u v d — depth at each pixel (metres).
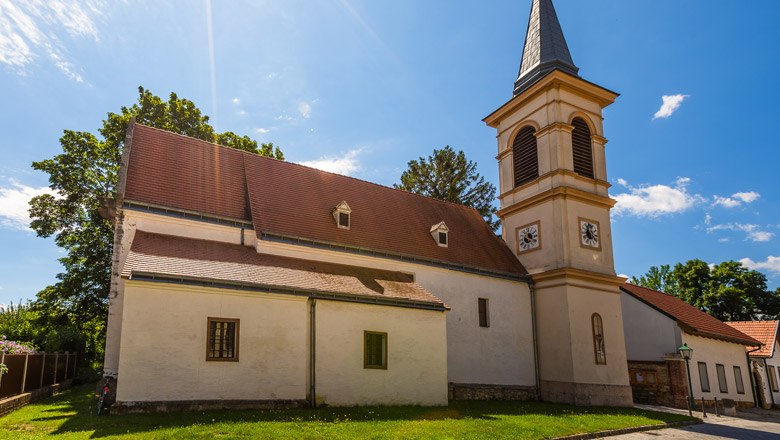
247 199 22.59
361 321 19.19
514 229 30.84
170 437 11.43
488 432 14.43
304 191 24.86
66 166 31.84
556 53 32.34
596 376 26.52
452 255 26.88
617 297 28.84
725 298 56.22
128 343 14.90
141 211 18.92
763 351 37.91
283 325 17.42
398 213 27.77
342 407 17.73
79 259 32.53
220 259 18.36
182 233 19.62
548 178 29.00
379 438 12.66
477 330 25.83
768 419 25.62
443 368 20.70
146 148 21.66
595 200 29.27
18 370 17.86
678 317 30.62
